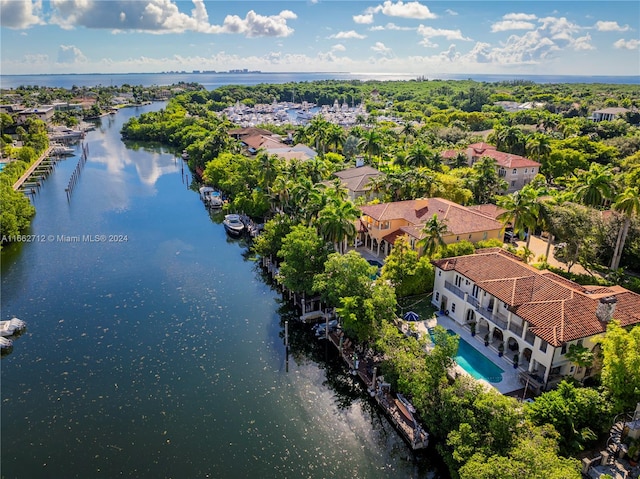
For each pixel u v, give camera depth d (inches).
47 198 4424.2
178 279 2785.4
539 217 2503.7
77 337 2178.9
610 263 2618.1
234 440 1599.4
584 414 1400.1
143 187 4881.9
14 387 1840.6
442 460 1515.7
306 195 2896.2
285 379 1914.4
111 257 3095.5
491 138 5388.8
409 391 1621.6
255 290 2662.4
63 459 1514.5
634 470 1348.4
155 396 1803.6
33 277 2787.9
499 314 1952.5
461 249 2356.1
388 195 3353.8
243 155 4987.7
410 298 2368.4
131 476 1456.7
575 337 1610.5
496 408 1310.3
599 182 2615.7
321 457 1536.7
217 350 2096.5
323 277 2165.4
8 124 7608.3
